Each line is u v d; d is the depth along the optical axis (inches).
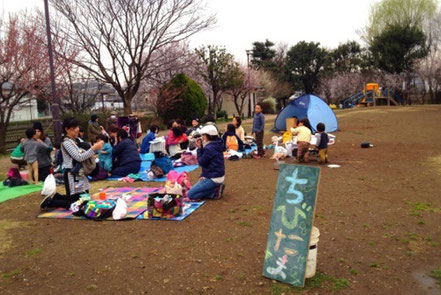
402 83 1434.5
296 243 143.8
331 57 2244.1
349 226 201.5
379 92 1429.6
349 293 136.3
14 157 349.4
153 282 147.7
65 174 247.8
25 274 158.6
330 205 237.9
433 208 227.0
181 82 983.6
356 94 1720.0
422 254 167.0
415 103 1491.1
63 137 246.7
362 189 274.4
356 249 173.2
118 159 362.6
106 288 144.4
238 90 1499.8
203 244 183.5
